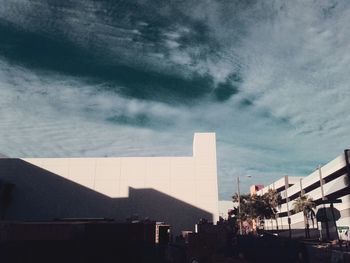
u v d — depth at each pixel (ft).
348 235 176.14
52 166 153.17
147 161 153.58
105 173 152.56
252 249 64.64
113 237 43.98
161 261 62.64
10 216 146.61
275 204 270.26
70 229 42.29
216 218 146.61
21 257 38.55
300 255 61.16
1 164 152.66
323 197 212.84
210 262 62.34
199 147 155.22
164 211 147.74
